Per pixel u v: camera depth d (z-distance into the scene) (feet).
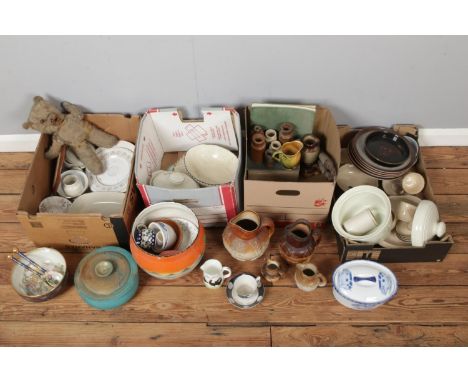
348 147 6.57
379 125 7.07
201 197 5.84
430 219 5.66
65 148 6.70
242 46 5.90
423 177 6.39
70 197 6.56
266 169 6.48
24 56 6.02
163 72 6.24
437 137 7.24
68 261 6.35
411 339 5.67
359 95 6.57
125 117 6.68
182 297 6.03
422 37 5.79
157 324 5.85
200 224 5.89
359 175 6.74
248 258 5.96
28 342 5.75
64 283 5.96
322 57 6.04
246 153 6.21
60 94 6.58
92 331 5.82
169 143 6.88
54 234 6.03
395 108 6.79
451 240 5.74
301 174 6.59
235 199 6.02
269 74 6.26
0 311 5.95
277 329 5.78
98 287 5.64
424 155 7.28
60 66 6.17
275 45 5.88
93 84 6.42
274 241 6.50
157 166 6.82
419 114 6.91
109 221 5.74
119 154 6.91
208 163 6.70
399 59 6.06
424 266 6.17
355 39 5.81
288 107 6.37
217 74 6.26
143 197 5.94
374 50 5.94
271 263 5.98
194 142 6.86
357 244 5.74
